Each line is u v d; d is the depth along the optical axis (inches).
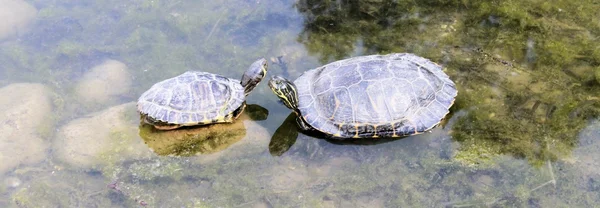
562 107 55.3
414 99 53.6
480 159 53.2
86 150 54.7
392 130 53.3
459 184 52.4
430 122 53.5
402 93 53.6
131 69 60.4
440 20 62.2
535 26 60.7
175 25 63.3
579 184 51.9
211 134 55.3
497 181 52.4
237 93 55.7
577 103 55.5
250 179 53.6
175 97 54.7
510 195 51.7
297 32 62.3
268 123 56.6
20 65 61.3
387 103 53.3
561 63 58.0
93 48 62.2
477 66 58.5
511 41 59.9
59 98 58.8
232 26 63.2
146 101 54.9
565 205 51.1
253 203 52.6
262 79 58.9
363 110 53.4
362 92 53.5
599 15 61.0
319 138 55.3
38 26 64.4
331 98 53.9
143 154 54.6
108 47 62.1
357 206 52.2
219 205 52.5
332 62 57.4
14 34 63.9
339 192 52.7
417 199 52.1
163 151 54.7
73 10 65.6
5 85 59.8
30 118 57.1
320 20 63.1
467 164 53.1
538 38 59.9
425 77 54.4
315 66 59.5
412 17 62.6
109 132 55.7
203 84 55.2
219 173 53.9
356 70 54.5
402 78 53.9
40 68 61.0
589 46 58.9
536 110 55.3
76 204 53.0
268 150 55.0
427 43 60.5
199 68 60.1
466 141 54.2
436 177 52.9
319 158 54.4
